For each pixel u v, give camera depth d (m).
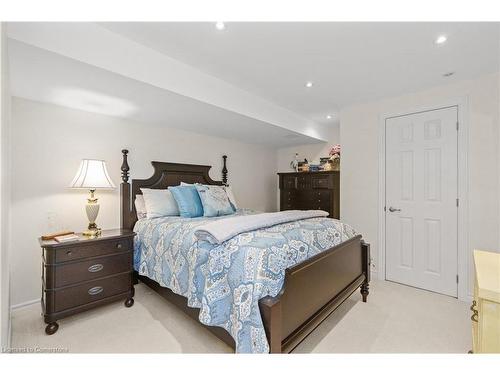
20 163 2.18
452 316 2.12
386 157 3.02
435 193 2.67
